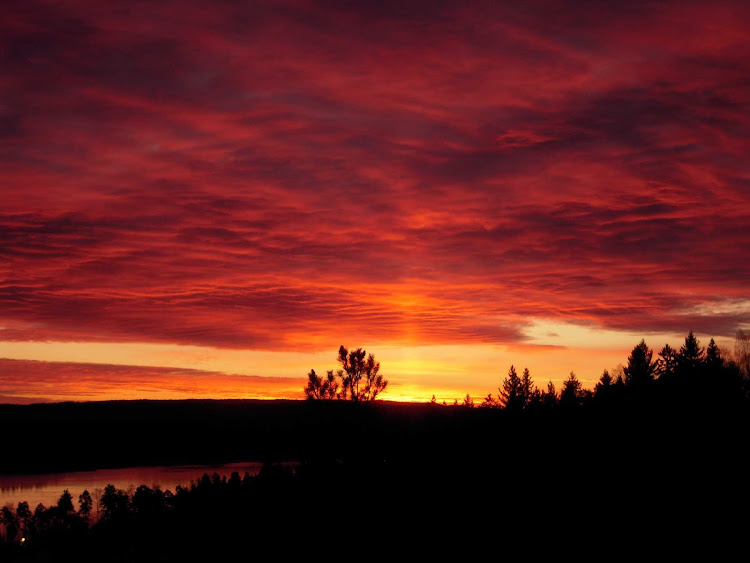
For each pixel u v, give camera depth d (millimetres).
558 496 25141
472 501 26375
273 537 27312
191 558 27625
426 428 36156
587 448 28922
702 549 19547
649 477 25062
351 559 23219
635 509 22859
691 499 22844
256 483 33469
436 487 28391
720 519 21203
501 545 21969
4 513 49938
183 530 31781
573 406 35094
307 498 30219
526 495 25844
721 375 32500
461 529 24016
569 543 21344
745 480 23500
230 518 30828
